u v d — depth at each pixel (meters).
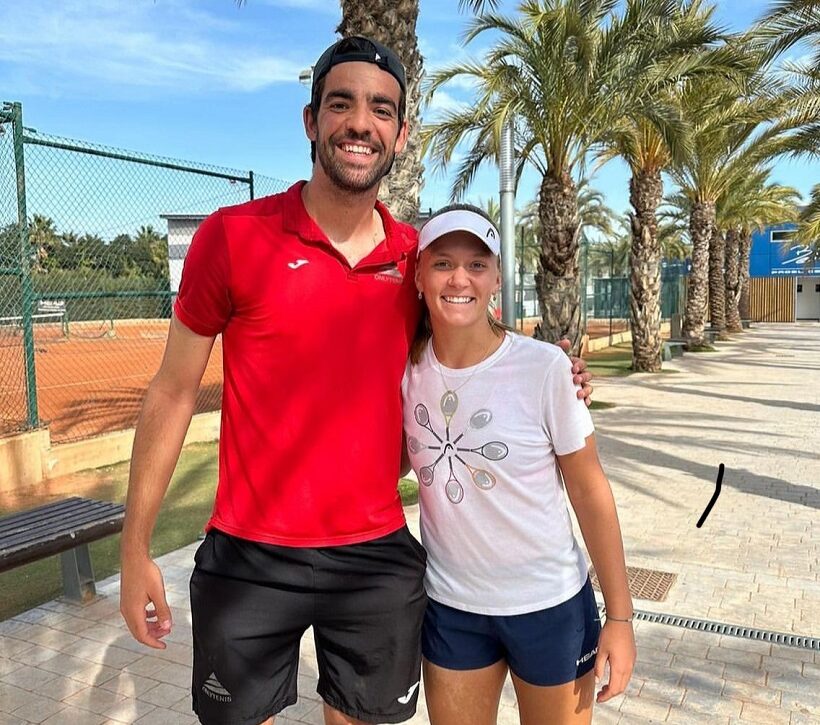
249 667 1.85
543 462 1.87
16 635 3.67
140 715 2.97
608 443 8.56
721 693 3.14
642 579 4.41
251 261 1.75
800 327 39.41
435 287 1.80
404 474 2.27
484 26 9.72
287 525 1.82
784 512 5.82
